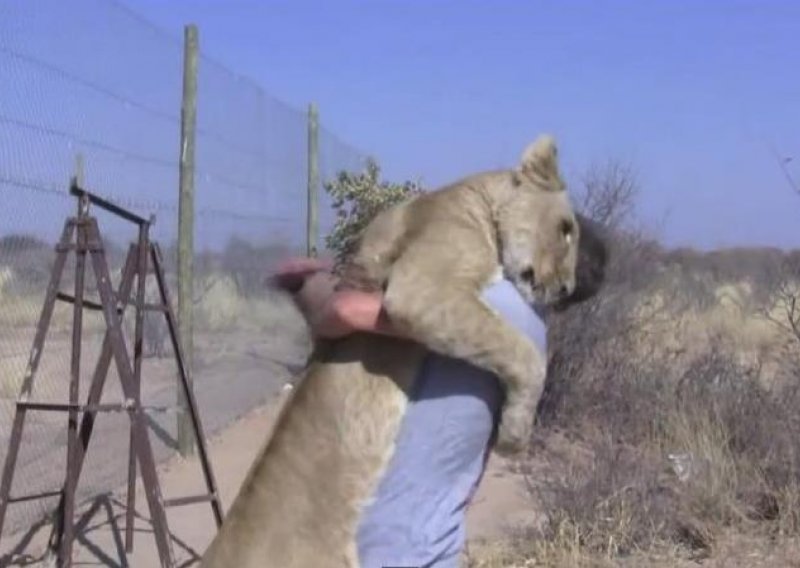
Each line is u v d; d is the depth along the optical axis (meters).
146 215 11.01
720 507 8.99
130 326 12.58
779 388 11.10
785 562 8.38
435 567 4.08
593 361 12.46
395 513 4.05
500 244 4.17
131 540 8.47
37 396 10.29
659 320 14.84
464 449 4.09
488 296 4.10
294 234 18.25
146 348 13.51
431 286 3.98
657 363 12.79
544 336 4.25
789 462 9.41
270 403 15.48
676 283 18.05
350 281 4.10
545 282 4.18
